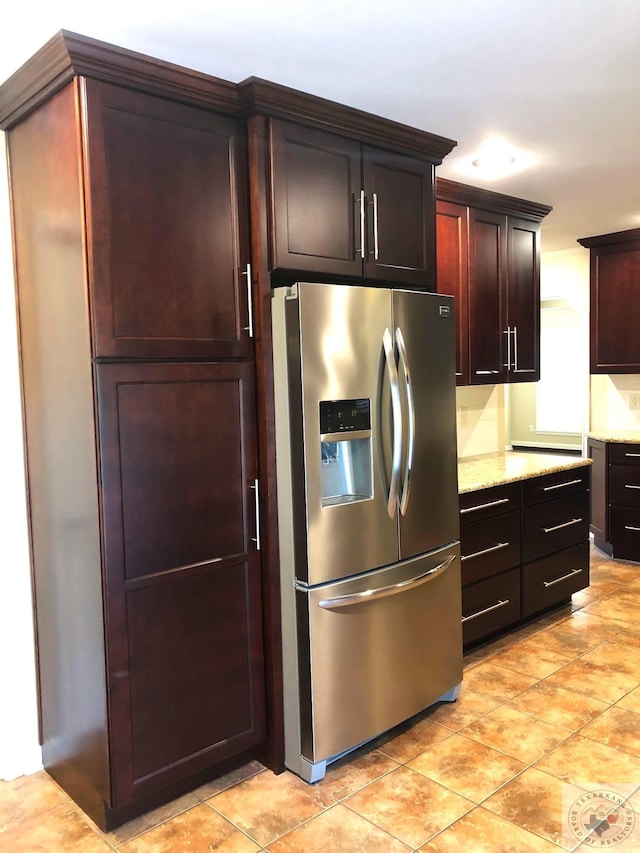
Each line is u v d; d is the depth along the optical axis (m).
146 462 2.06
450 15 1.83
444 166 3.20
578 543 3.93
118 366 1.98
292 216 2.33
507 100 2.43
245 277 2.28
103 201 1.93
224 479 2.25
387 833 2.04
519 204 3.78
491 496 3.28
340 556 2.33
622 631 3.59
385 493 2.46
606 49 2.05
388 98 2.39
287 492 2.30
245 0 1.72
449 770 2.37
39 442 2.29
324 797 2.24
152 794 2.19
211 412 2.21
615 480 4.83
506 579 3.41
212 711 2.26
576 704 2.81
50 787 2.36
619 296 4.86
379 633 2.46
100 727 2.04
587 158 3.10
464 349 3.54
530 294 3.99
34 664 2.45
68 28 1.83
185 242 2.12
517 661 3.25
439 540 2.72
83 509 2.04
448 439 2.75
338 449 2.47
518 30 1.93
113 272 1.96
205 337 2.18
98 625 2.02
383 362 2.45
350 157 2.51
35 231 2.18
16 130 2.24
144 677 2.08
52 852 2.01
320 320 2.25
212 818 2.14
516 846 1.96
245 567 2.33
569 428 6.80
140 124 2.00
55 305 2.10
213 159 2.19
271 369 2.31
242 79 2.18
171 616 2.14
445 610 2.76
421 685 2.64
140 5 1.73
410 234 2.76
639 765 2.36
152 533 2.08
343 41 1.96
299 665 2.31
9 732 2.41
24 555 2.41
